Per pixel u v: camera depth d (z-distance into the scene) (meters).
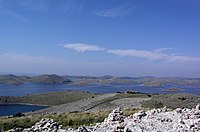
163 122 19.62
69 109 108.50
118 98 119.25
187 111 22.48
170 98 90.75
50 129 19.19
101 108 95.06
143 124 19.45
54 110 111.56
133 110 41.25
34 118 39.09
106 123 21.11
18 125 35.91
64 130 18.83
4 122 36.69
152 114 22.97
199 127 16.75
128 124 19.69
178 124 17.75
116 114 22.59
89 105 110.12
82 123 34.06
